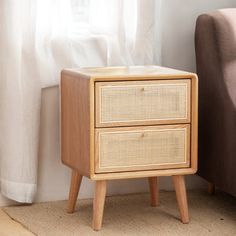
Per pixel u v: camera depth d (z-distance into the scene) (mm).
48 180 3123
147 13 3104
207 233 2744
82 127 2752
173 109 2781
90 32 3068
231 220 2900
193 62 3287
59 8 2971
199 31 3049
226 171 2902
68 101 2863
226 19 2938
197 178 3342
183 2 3229
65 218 2922
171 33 3236
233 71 2904
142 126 2754
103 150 2717
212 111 2996
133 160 2764
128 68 2936
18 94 2945
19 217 2922
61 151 2990
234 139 2822
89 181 3195
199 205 3102
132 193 3273
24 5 2893
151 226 2830
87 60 3064
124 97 2711
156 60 3180
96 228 2773
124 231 2770
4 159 2996
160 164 2797
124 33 3068
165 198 3207
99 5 3053
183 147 2814
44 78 3002
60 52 3006
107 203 3125
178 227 2816
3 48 2920
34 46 2932
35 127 2992
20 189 3000
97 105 2680
